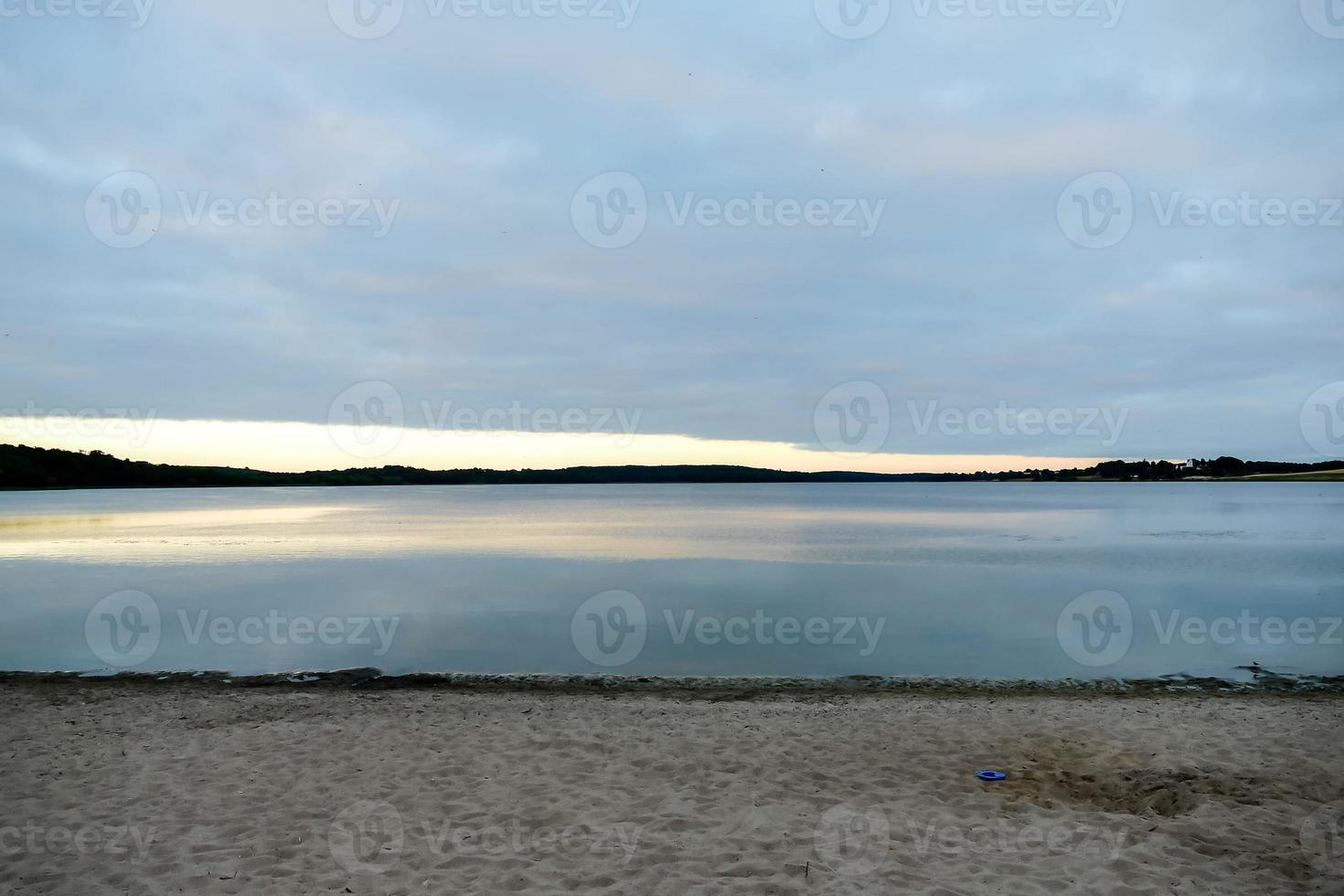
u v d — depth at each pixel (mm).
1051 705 11016
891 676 13422
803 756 8258
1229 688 12516
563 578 26453
